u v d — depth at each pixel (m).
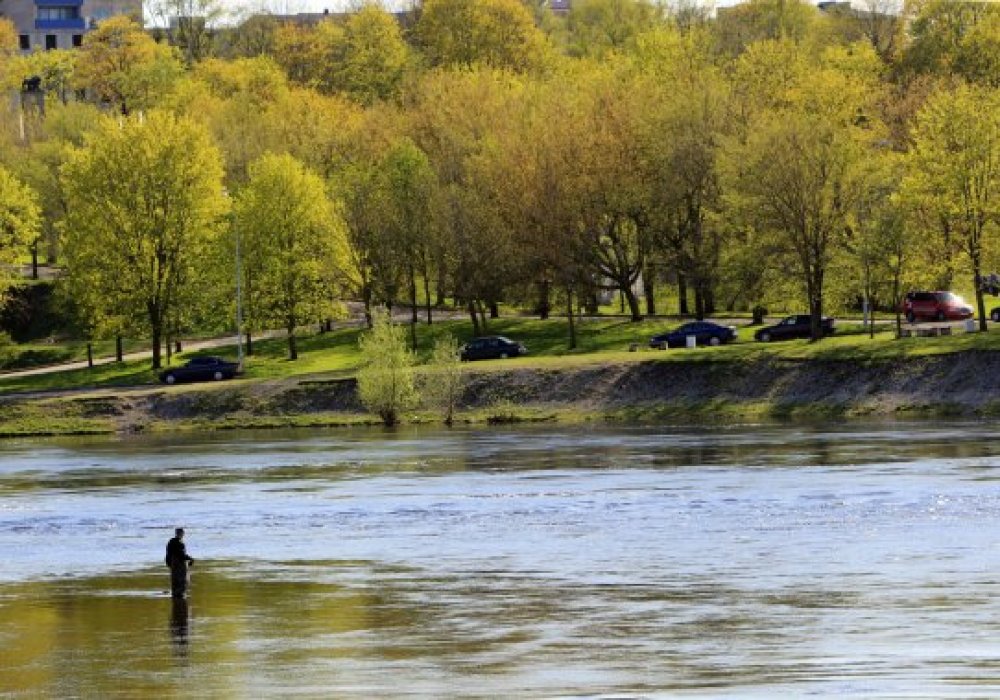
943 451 186.00
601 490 165.50
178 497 172.88
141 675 91.19
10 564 132.38
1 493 181.62
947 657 90.31
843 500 151.12
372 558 130.00
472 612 106.75
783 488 160.75
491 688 86.31
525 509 154.38
